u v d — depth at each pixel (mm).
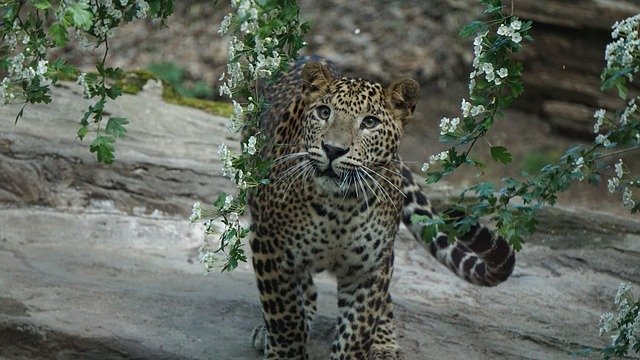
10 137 13562
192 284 11500
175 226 12922
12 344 9766
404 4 23953
